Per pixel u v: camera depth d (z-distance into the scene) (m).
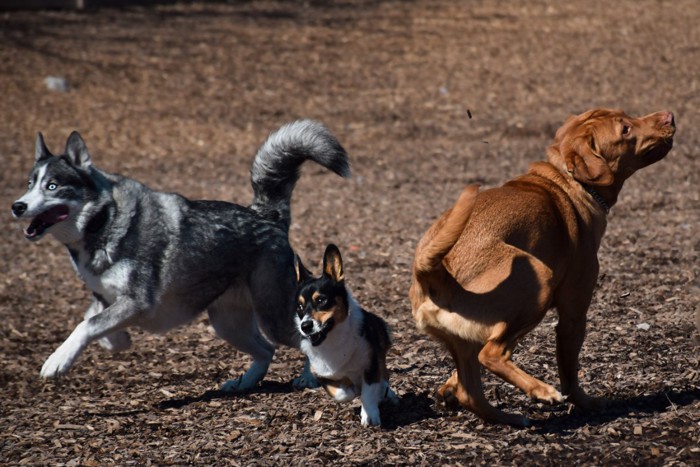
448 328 8.00
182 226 10.15
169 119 26.78
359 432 8.63
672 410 8.65
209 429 9.08
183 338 12.65
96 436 9.09
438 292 7.99
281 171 10.68
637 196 18.33
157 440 8.87
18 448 8.82
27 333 13.28
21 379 11.30
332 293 8.50
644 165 8.80
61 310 14.37
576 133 8.75
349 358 8.60
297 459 8.09
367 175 21.58
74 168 9.84
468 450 8.02
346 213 18.53
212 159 23.52
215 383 10.83
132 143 24.94
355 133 25.33
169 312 10.30
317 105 27.97
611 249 14.99
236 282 10.52
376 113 27.06
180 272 10.11
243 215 10.45
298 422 9.08
